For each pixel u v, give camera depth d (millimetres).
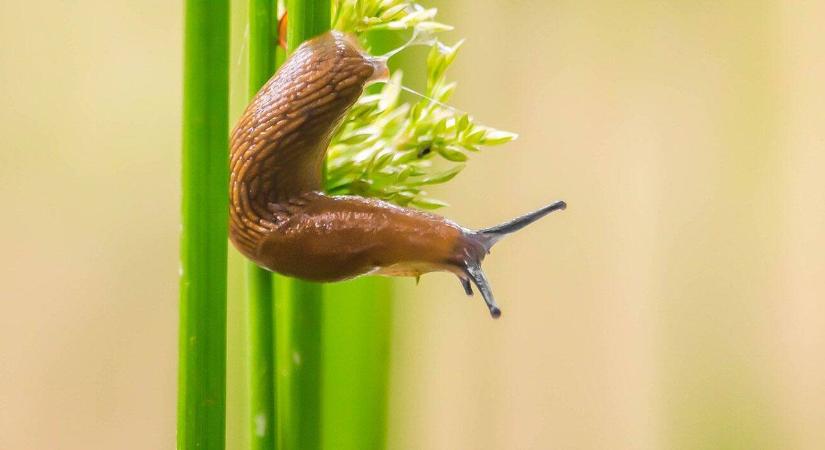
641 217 880
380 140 652
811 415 861
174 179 814
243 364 696
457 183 847
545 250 896
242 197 654
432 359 844
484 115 837
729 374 867
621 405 888
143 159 815
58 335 829
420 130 651
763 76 855
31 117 813
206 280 640
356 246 656
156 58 810
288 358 650
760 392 863
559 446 886
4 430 819
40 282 824
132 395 831
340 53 652
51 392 827
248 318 650
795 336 866
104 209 822
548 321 893
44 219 822
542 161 864
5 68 807
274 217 655
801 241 866
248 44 652
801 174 860
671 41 861
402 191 652
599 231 884
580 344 894
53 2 809
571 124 863
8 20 806
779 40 854
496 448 866
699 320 875
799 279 866
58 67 812
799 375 864
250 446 648
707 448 870
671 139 869
